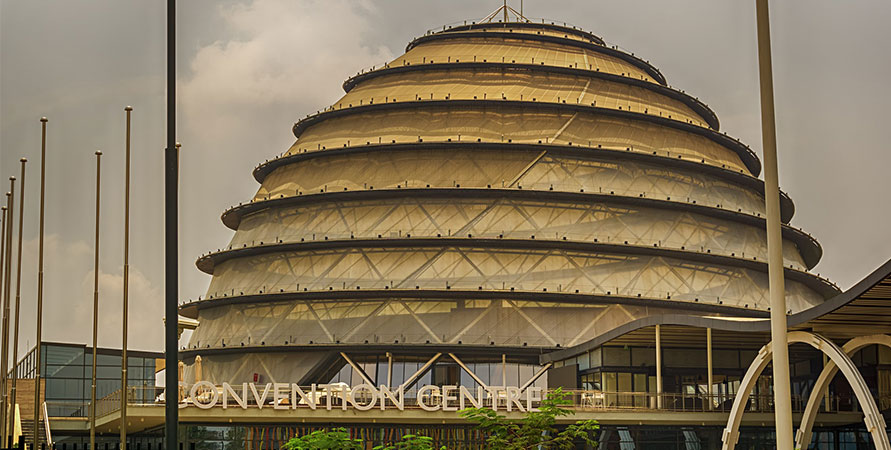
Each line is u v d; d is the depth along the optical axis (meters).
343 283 76.94
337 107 86.25
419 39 91.88
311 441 46.09
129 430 80.31
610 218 78.75
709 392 63.44
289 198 81.88
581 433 49.38
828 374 51.56
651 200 79.31
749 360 68.56
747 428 65.06
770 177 25.75
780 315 25.42
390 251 77.62
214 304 83.38
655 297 76.12
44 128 66.19
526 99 82.19
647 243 78.12
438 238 76.75
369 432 65.44
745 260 80.56
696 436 64.62
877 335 48.78
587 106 82.12
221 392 64.81
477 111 82.06
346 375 75.69
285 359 76.75
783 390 25.19
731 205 83.69
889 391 62.03
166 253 31.09
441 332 74.94
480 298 75.81
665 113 85.50
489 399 65.12
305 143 85.56
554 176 79.12
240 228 86.75
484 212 77.88
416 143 80.00
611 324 75.44
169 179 31.33
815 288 88.38
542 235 77.19
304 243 79.06
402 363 75.38
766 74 25.97
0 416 70.31
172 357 30.67
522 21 93.50
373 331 75.44
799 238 87.88
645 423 64.00
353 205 79.75
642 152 81.12
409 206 78.50
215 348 79.75
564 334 75.12
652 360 68.12
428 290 75.44
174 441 30.44
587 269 76.88
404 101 83.06
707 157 85.12
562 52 87.69
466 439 65.38
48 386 95.62
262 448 65.56
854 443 64.19
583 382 70.69
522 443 48.34
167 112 31.53
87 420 83.50
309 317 77.31
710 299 77.75
